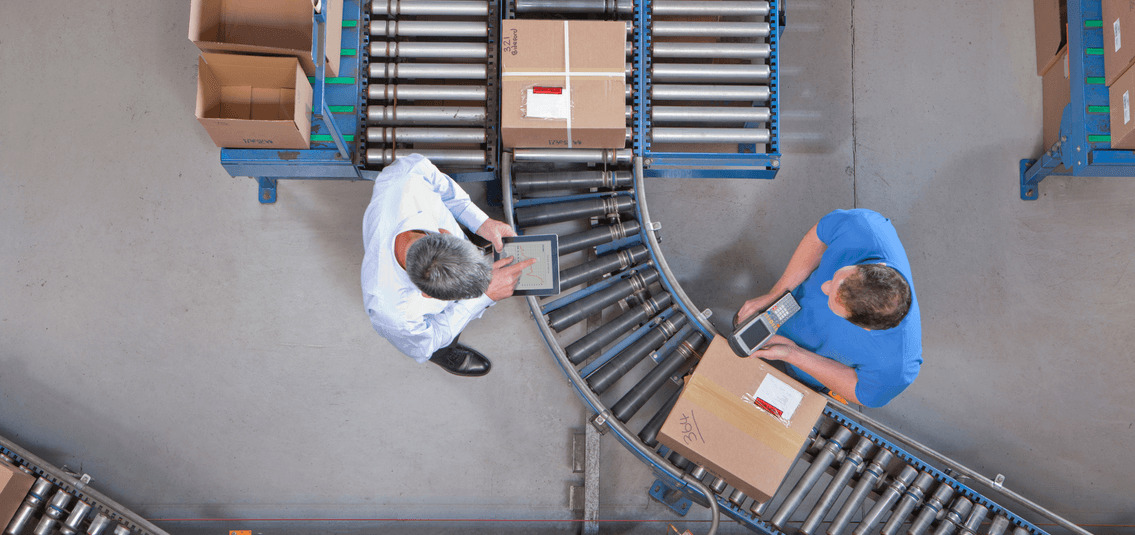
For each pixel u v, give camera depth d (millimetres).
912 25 3373
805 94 3381
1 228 3252
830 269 2379
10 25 3322
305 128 2660
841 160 3367
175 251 3268
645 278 3064
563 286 2977
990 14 3408
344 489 3217
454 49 2941
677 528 3229
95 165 3287
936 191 3361
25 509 2918
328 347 3254
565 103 2680
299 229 3287
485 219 2553
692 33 2984
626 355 2984
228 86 2715
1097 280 3324
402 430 3234
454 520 3225
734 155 2943
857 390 2484
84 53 3322
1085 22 2779
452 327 2336
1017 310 3312
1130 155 2715
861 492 2846
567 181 2977
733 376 2654
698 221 3338
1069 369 3285
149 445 3201
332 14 2719
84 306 3236
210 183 3297
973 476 2879
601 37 2695
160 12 3346
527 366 3260
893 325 2107
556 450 3238
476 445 3236
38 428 3191
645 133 2979
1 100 3299
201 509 3195
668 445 2729
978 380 3287
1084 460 3252
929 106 3395
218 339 3244
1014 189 3369
